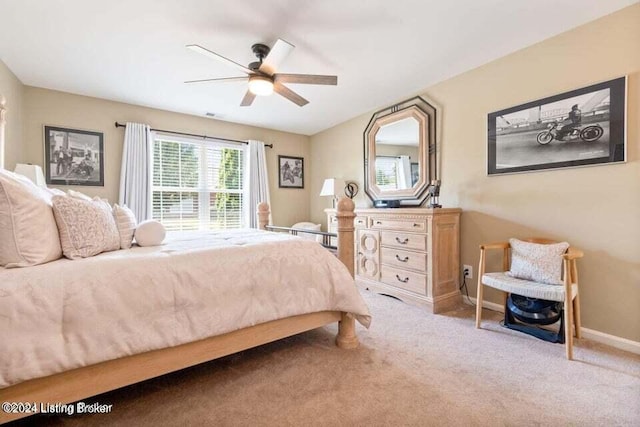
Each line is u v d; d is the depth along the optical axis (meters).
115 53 2.55
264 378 1.70
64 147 3.35
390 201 3.65
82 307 1.24
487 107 2.80
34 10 1.98
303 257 1.93
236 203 4.64
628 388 1.59
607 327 2.12
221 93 3.44
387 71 2.95
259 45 2.41
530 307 2.20
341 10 2.01
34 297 1.17
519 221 2.60
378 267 3.32
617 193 2.07
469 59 2.72
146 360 1.43
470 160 2.96
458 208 2.99
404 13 2.05
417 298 2.89
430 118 3.32
